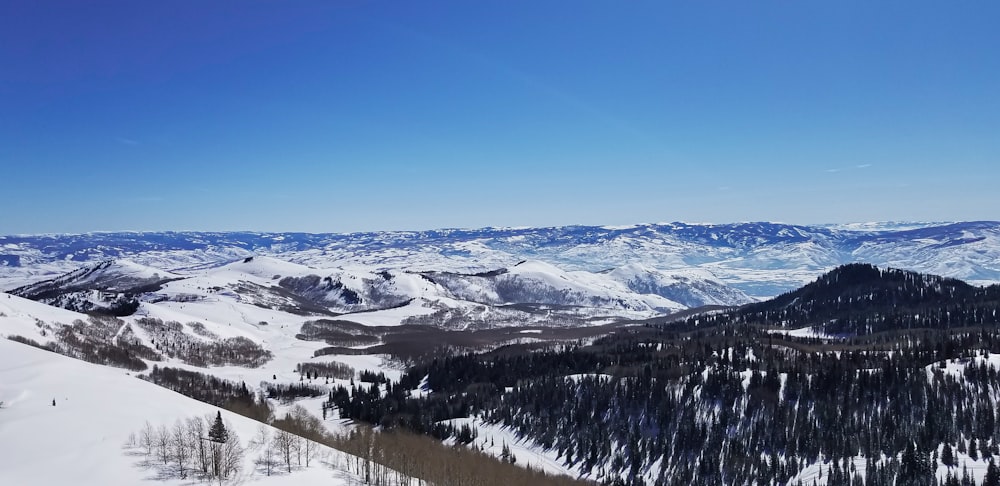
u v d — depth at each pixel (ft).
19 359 531.50
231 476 399.65
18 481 339.98
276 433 500.33
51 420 414.41
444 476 569.23
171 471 382.83
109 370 568.41
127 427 426.10
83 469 363.97
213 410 524.52
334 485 428.56
